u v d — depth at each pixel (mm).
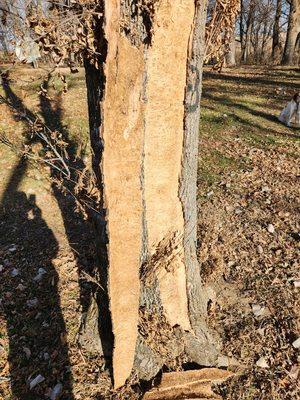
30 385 2986
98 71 1980
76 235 4957
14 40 1846
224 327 3373
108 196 2221
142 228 2506
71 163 6387
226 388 2844
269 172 6289
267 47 33406
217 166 6469
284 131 8055
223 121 8562
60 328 3436
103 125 2021
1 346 3375
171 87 2219
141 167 2340
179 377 2758
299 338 3195
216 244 4445
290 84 12188
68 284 4000
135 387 2838
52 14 1832
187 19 2068
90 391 2854
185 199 2613
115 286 2488
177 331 2928
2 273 4340
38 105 8500
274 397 2783
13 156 6652
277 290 3770
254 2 24594
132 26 1950
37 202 5660
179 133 2396
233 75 14516
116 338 2643
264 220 4980
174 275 2803
